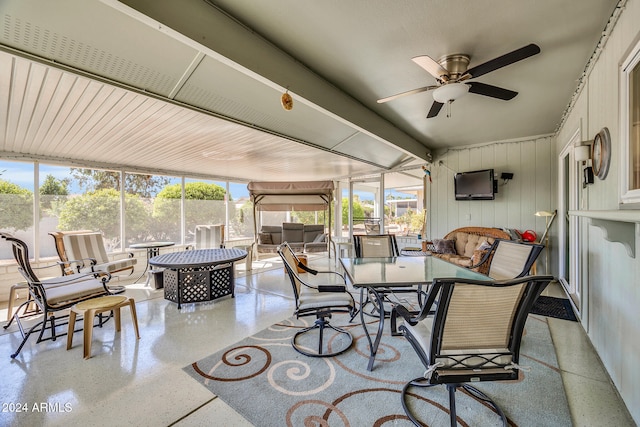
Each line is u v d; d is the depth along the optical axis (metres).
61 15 1.40
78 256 4.26
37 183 4.55
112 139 3.74
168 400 1.81
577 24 1.90
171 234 6.38
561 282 4.29
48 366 2.21
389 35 1.98
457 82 2.28
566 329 2.82
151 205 6.05
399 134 4.32
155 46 1.75
